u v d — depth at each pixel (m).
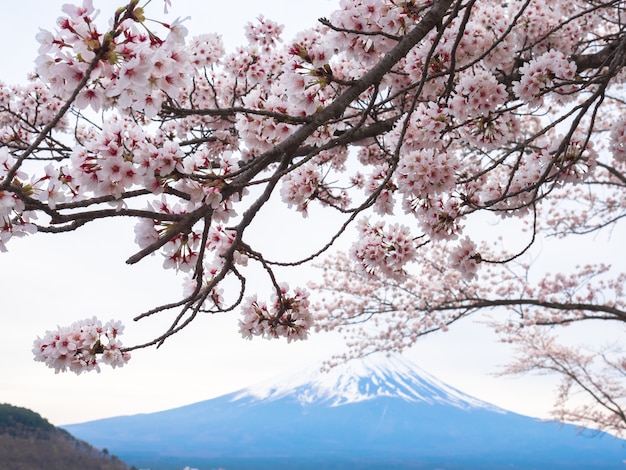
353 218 2.87
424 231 4.03
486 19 4.46
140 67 2.00
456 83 3.94
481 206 3.88
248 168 2.51
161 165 2.35
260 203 3.04
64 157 4.99
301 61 3.12
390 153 4.05
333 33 3.24
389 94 4.32
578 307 11.19
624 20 6.91
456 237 4.04
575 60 5.26
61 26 1.94
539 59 3.77
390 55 2.83
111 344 3.15
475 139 3.96
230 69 6.14
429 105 3.70
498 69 4.51
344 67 4.79
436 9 2.89
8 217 2.18
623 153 4.45
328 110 2.71
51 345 3.11
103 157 2.32
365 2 3.13
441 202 4.04
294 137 2.63
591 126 3.54
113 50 1.97
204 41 6.09
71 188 2.37
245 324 3.86
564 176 4.12
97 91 2.13
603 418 16.20
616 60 3.51
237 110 2.54
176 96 2.16
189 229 2.60
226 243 3.73
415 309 13.41
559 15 5.24
